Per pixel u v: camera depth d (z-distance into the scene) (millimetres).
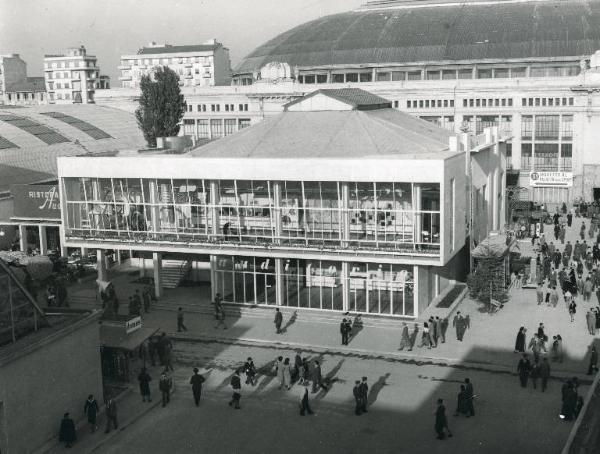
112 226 63250
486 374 43688
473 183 67312
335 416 38562
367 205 55812
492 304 55188
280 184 57750
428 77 119562
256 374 44938
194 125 124562
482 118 107750
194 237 60188
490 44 117625
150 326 55188
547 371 40531
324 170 55281
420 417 37969
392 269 55469
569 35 115000
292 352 48875
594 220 82000
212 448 35250
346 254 55281
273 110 119812
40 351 34875
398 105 111688
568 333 50125
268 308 58156
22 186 74312
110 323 44156
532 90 104000
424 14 132625
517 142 106250
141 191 61812
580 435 25703
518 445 34438
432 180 52531
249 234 59312
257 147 63938
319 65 126125
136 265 71938
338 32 132750
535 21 120500
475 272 56594
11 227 77812
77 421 37625
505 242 61781
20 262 65938
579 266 61844
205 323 55750
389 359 46781
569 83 102125
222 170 58344
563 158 104750
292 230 58062
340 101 68625
